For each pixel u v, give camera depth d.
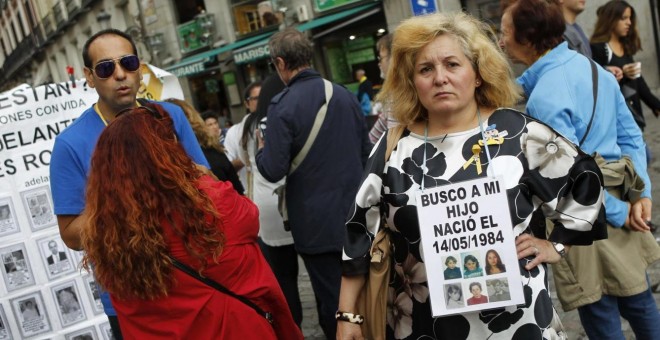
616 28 4.92
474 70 1.84
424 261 1.77
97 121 2.50
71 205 2.37
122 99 2.50
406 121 1.91
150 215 1.79
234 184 4.18
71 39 26.48
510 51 2.53
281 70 3.33
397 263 1.90
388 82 1.93
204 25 18.77
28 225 3.07
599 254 2.43
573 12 3.80
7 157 3.04
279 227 3.97
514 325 1.74
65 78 28.36
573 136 2.30
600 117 2.38
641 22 11.73
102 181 1.83
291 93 3.23
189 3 19.72
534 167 1.76
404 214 1.83
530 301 1.74
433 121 1.87
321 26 16.02
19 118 3.06
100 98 2.52
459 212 1.74
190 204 1.83
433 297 1.76
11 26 33.81
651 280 3.88
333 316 3.39
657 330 2.54
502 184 1.71
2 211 3.03
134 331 1.90
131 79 2.50
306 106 3.19
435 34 1.78
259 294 1.99
